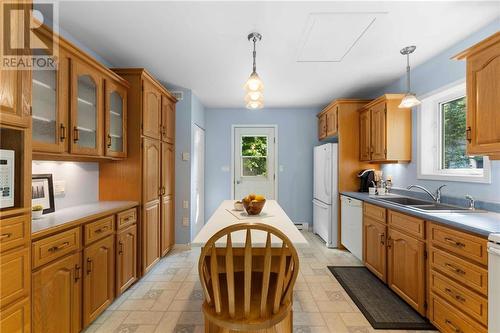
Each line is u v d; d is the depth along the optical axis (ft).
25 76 4.21
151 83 9.18
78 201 7.47
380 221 8.34
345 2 5.71
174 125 11.89
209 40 7.38
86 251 5.68
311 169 15.71
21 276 4.09
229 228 3.64
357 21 6.45
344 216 11.53
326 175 12.50
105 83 7.22
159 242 10.01
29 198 4.25
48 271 4.65
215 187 15.64
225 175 15.65
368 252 9.25
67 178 7.02
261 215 6.58
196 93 12.71
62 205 6.81
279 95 13.01
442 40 7.41
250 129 15.74
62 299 5.00
